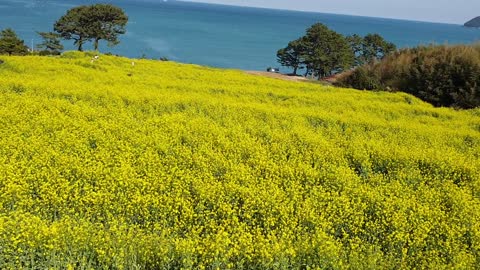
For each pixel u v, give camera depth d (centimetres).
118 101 1747
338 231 865
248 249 713
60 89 1841
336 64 7062
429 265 734
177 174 998
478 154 1460
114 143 1205
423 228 848
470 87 2691
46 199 841
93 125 1361
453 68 2784
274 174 1088
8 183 884
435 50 3103
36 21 15062
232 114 1689
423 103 2536
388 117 2039
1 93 1739
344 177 1079
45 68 2508
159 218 851
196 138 1309
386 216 896
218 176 1074
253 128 1513
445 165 1254
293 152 1291
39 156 1047
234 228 797
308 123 1700
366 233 844
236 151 1235
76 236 704
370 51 8006
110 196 873
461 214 924
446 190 1077
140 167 1037
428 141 1593
